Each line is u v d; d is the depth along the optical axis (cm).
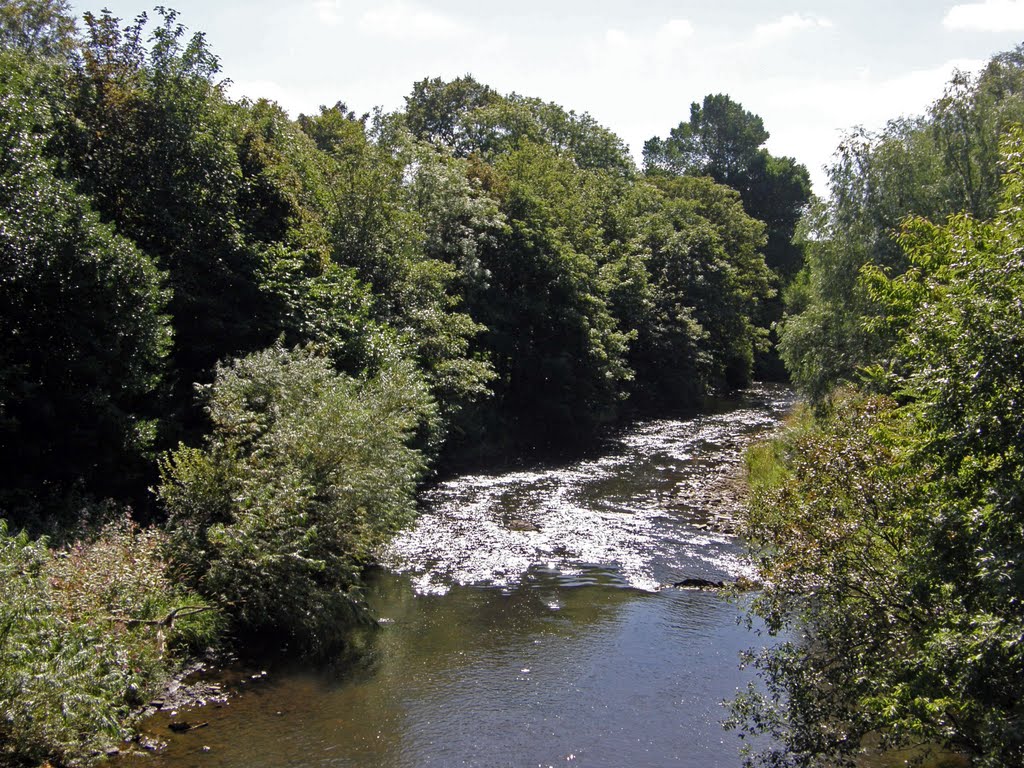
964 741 746
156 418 1634
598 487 2547
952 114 2673
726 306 5353
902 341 948
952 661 691
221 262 1995
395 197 3022
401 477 1583
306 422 1403
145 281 1596
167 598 1175
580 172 5078
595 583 1628
